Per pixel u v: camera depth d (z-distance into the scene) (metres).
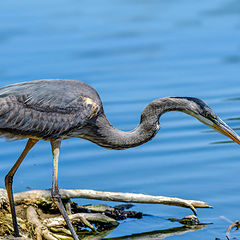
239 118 15.64
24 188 12.17
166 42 23.94
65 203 11.32
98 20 27.56
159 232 10.55
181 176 12.66
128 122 15.51
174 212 11.50
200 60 21.52
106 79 19.38
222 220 10.91
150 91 18.16
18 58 21.42
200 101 10.64
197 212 11.25
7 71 19.72
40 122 9.86
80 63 21.06
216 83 18.88
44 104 9.90
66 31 25.56
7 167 13.26
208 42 23.67
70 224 9.86
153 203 11.41
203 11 28.95
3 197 11.13
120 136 10.70
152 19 27.67
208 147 14.23
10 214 10.91
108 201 12.12
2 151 14.25
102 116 10.58
